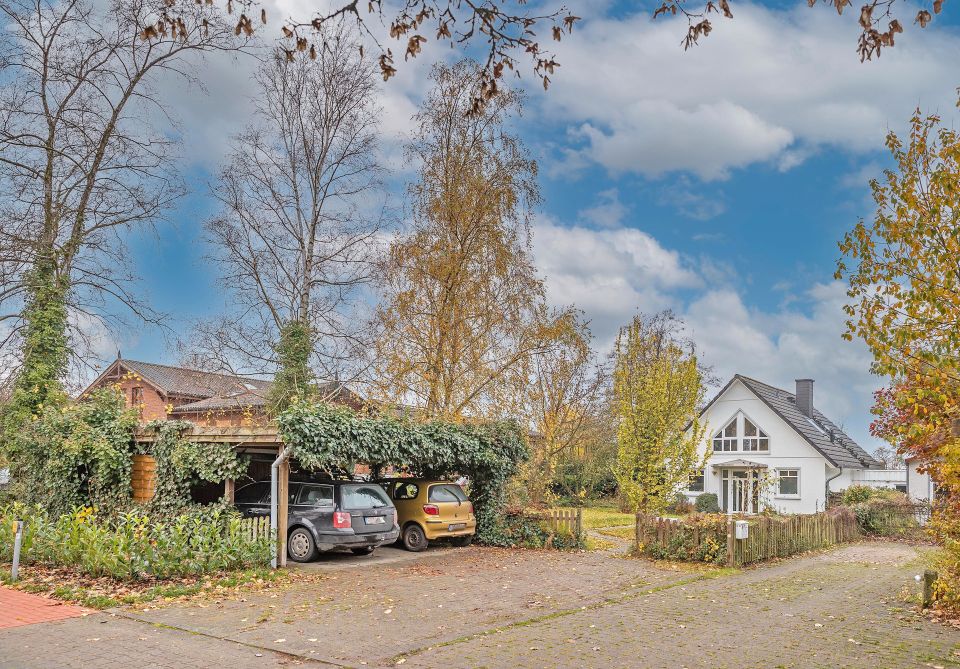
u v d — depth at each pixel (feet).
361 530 49.88
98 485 53.26
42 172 73.10
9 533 42.09
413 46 19.83
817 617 34.12
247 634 28.30
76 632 27.99
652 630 30.63
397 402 71.46
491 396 72.49
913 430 32.94
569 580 44.98
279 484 47.29
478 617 32.73
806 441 124.06
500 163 73.51
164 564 38.58
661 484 78.38
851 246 31.63
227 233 78.89
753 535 58.44
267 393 83.76
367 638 28.17
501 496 65.92
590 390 100.42
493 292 72.79
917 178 30.73
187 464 49.42
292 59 20.68
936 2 17.60
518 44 19.74
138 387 129.70
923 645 28.17
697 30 18.34
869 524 90.48
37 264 69.67
